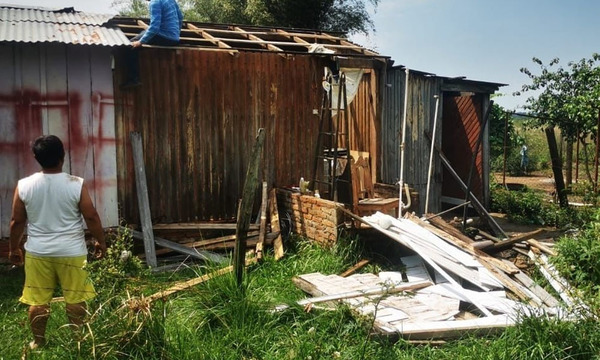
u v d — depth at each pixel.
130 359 4.16
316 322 5.29
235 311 5.19
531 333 4.78
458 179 11.41
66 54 7.77
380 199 8.79
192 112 8.84
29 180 4.61
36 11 8.90
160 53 8.55
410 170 11.39
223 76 9.02
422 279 6.84
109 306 4.52
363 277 6.79
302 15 23.55
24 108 7.61
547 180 19.36
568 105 13.77
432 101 11.66
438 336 5.12
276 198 9.19
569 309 5.26
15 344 4.85
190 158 8.88
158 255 8.38
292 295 6.32
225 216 9.19
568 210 11.29
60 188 4.58
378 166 10.69
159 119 8.62
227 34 10.40
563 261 6.67
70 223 4.64
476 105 12.49
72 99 7.84
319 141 9.44
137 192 8.26
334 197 8.66
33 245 4.58
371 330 5.05
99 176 8.06
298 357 4.63
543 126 17.11
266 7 23.22
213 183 9.07
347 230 7.74
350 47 10.36
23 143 7.64
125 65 8.32
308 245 7.95
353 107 11.47
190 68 8.78
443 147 13.43
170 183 8.76
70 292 4.66
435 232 7.68
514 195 12.72
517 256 7.80
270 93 9.38
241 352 4.75
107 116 8.06
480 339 5.07
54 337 4.66
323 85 9.40
